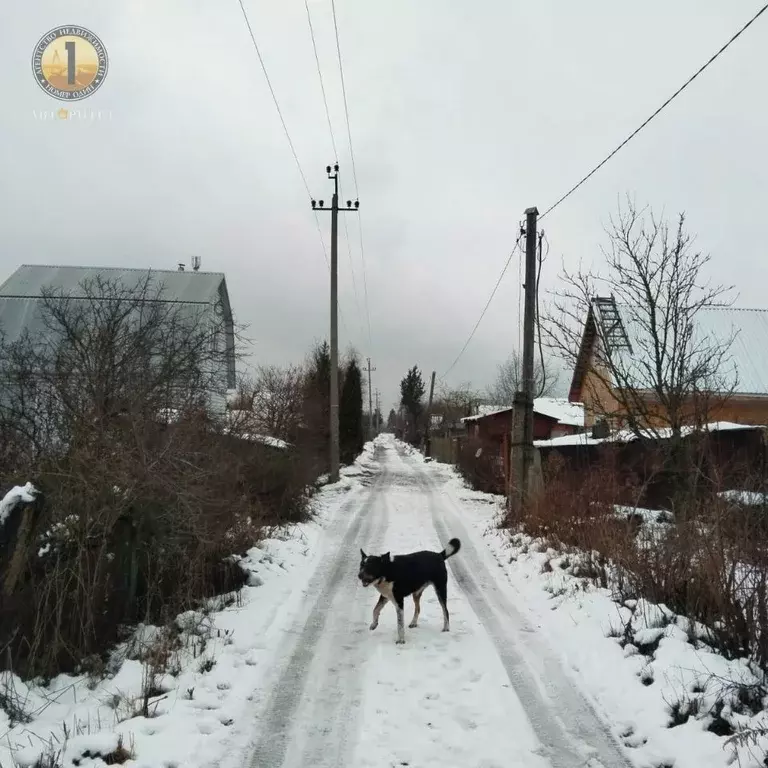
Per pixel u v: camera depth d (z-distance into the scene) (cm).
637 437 1185
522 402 1555
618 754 479
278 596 888
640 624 683
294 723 526
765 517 691
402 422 10081
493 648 707
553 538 1133
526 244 1589
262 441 1410
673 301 1109
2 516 577
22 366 754
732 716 489
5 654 561
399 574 735
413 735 505
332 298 2564
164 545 785
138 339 785
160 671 608
